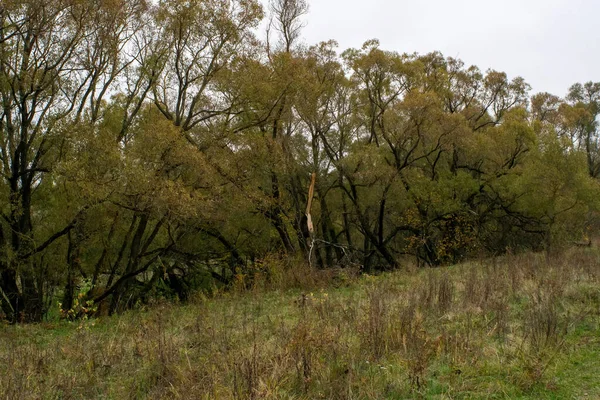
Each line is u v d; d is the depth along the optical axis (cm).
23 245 1369
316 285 1324
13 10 1213
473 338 646
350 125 2172
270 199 1738
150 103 1744
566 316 721
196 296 1397
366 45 2114
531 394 485
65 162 1193
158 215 1341
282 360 554
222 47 1588
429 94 2005
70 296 1584
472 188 2303
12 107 1309
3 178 1320
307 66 1975
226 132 1605
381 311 714
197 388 514
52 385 578
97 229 1542
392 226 2669
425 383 504
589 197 2050
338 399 486
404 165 2158
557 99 3144
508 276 1049
